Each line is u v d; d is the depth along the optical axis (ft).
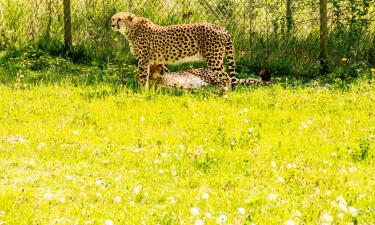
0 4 59.93
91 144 31.63
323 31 56.18
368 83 50.67
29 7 60.54
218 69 48.21
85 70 54.24
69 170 27.78
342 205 22.22
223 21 59.88
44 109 39.34
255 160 29.55
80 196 24.47
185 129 35.42
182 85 50.34
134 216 22.24
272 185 26.20
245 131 34.63
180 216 21.98
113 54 59.72
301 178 26.86
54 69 53.67
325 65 56.18
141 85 48.32
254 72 57.82
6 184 25.77
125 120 37.88
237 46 59.11
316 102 43.37
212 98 44.98
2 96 42.60
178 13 61.16
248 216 21.52
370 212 21.93
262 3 58.18
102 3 60.49
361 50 57.41
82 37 60.23
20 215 22.03
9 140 31.71
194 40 48.26
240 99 44.32
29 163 27.99
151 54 48.80
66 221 21.38
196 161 29.30
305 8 57.41
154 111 39.88
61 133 33.45
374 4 56.44
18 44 59.93
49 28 60.23
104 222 21.56
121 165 28.78
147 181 26.94
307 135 34.53
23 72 52.08
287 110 41.01
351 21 56.08
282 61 58.03
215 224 21.12
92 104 41.19
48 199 23.84
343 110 40.98
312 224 21.52
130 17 48.32
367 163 29.58
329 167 28.84
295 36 58.18
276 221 21.71
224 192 25.40
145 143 32.27
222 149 31.45
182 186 26.55
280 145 32.35
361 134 34.55
